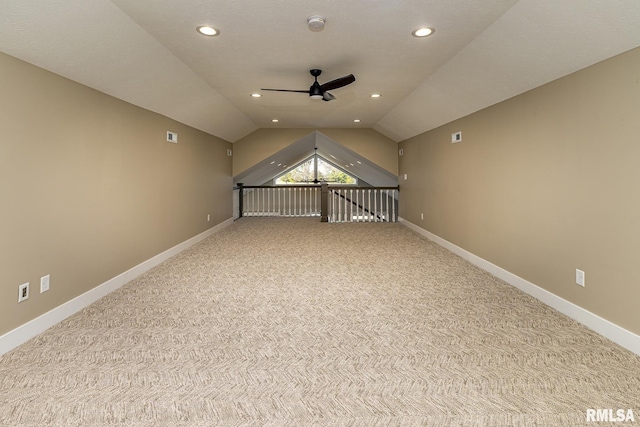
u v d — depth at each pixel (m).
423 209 6.38
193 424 1.56
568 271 2.73
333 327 2.57
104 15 2.36
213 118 5.71
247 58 3.43
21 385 1.83
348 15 2.54
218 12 2.47
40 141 2.44
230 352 2.20
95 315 2.76
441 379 1.91
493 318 2.71
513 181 3.50
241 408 1.67
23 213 2.30
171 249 4.75
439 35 2.89
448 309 2.90
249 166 7.98
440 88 4.26
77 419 1.58
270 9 2.44
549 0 2.18
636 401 1.70
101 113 3.16
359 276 3.86
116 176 3.41
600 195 2.40
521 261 3.37
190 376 1.93
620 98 2.22
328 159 13.87
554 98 2.87
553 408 1.66
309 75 3.99
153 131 4.20
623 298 2.23
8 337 2.18
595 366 2.01
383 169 8.30
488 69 3.30
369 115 6.41
